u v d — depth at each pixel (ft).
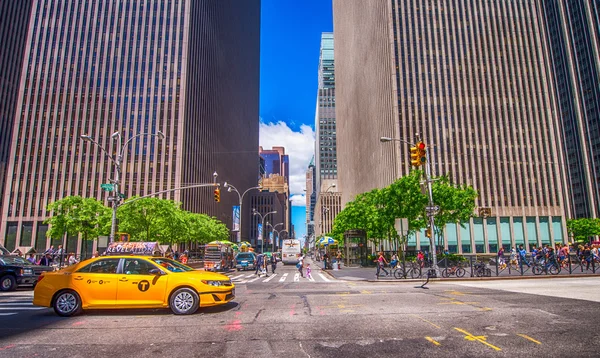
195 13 250.37
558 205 214.28
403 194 115.03
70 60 231.30
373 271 104.17
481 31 231.71
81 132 222.28
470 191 124.26
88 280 33.83
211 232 194.08
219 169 299.79
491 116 221.46
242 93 408.26
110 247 85.05
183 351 21.71
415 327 27.35
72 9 237.86
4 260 62.34
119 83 228.63
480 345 22.21
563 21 344.90
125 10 238.48
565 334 24.59
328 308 36.60
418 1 233.76
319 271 122.42
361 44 329.93
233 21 362.94
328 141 594.65
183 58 231.50
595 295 43.78
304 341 23.70
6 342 24.16
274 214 508.53
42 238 209.67
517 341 22.99
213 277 35.37
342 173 468.34
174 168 217.15
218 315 33.27
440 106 220.64
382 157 246.88
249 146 456.04
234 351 21.57
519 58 229.66
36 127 222.89
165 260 37.09
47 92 227.20
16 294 54.95
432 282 67.72
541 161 218.59
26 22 296.51
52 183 216.13
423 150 65.26
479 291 49.80
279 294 49.49
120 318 32.27
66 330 27.71
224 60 323.37
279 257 247.70
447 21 232.12
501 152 217.77
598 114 302.86
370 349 21.62
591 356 19.74
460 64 226.58
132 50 233.14
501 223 210.79
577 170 327.26
